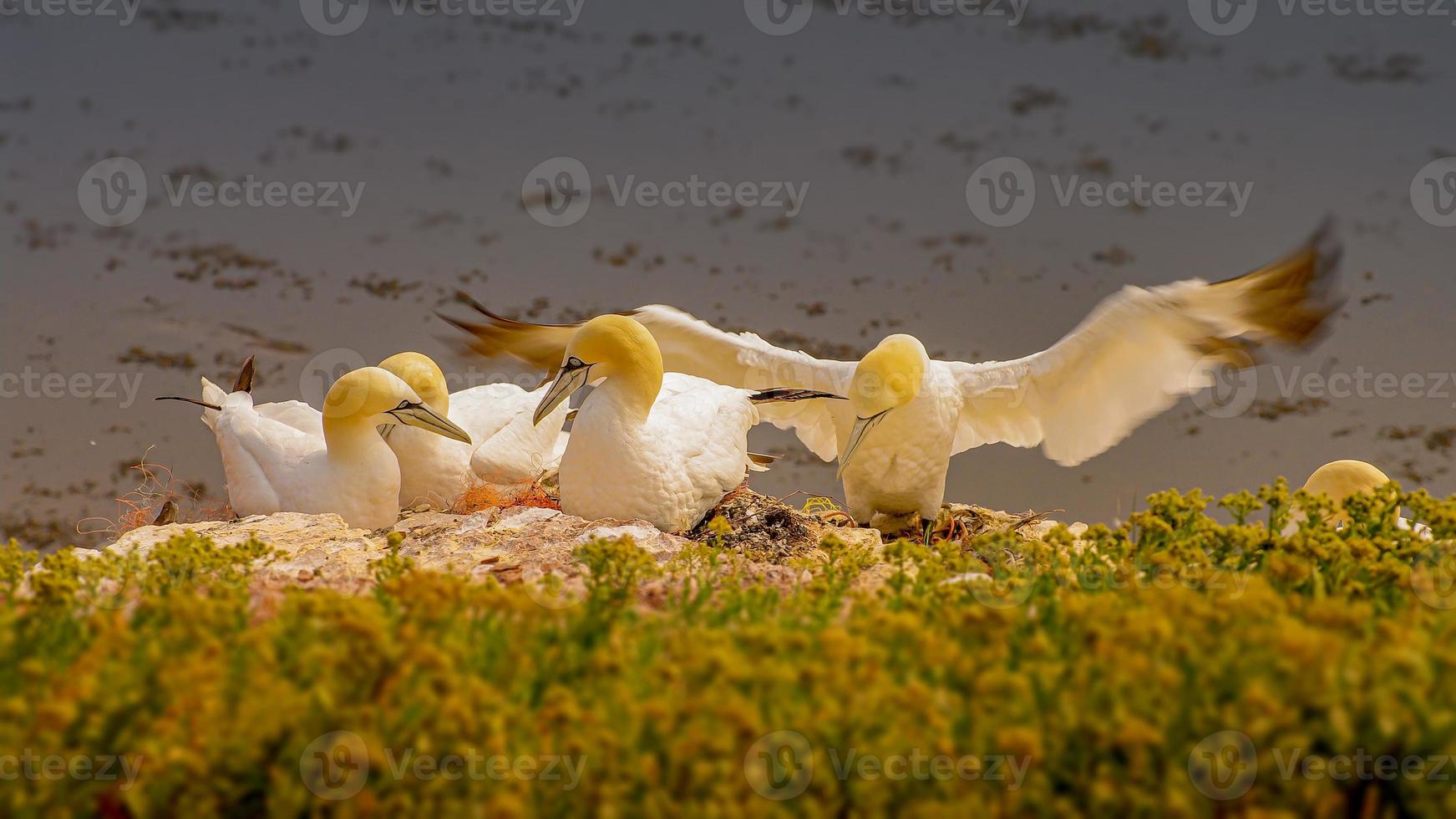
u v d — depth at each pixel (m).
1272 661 6.55
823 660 6.85
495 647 7.57
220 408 16.84
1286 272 14.34
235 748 6.33
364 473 14.85
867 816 6.00
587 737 6.32
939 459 16.20
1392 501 10.87
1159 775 6.13
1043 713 6.61
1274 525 10.60
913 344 15.60
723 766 5.98
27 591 9.86
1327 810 6.01
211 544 9.95
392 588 8.52
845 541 14.55
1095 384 16.28
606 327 14.17
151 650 7.22
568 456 14.42
